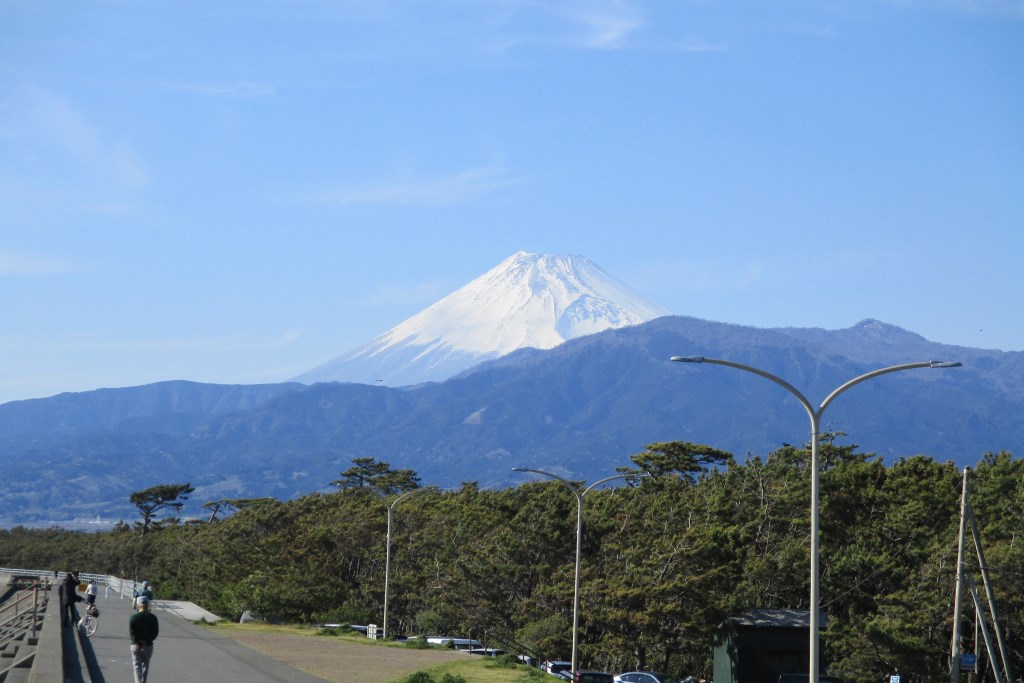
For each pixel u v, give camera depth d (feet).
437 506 462.19
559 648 322.34
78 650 208.13
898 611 297.94
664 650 328.29
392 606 416.26
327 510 517.96
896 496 345.31
